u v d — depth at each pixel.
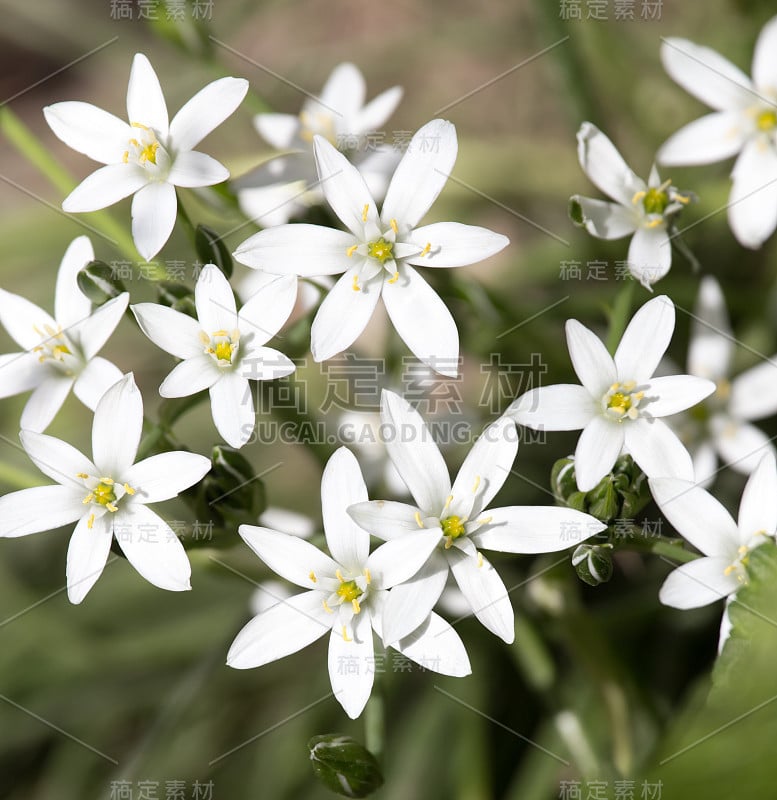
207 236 0.36
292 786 0.45
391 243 0.36
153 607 0.47
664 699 0.43
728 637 0.35
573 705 0.39
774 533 0.35
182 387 0.35
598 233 0.38
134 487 0.35
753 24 0.47
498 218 0.54
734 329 0.45
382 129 0.59
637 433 0.35
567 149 0.48
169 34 0.41
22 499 0.35
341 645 0.35
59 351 0.36
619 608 0.42
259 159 0.45
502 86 0.59
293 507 0.47
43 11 0.60
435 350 0.35
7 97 0.68
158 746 0.40
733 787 0.35
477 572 0.35
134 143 0.36
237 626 0.40
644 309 0.35
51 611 0.47
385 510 0.35
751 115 0.40
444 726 0.44
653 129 0.48
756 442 0.41
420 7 0.65
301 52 0.62
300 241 0.36
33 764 0.47
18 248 0.47
